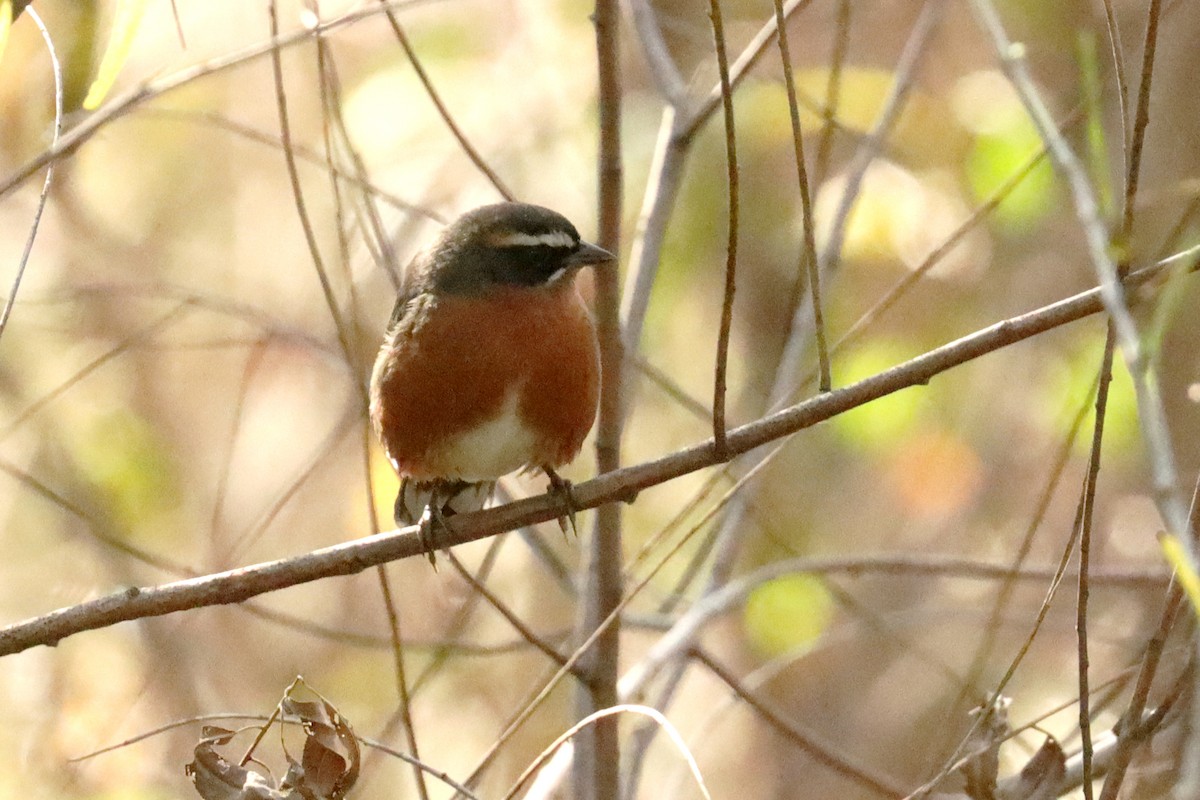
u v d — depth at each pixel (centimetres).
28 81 1276
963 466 1404
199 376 1471
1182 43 1252
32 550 1359
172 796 1209
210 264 1462
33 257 1409
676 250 1390
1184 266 604
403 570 1483
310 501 1477
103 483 1363
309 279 1438
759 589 1266
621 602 863
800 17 1444
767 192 1405
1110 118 1247
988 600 1374
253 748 705
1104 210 742
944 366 736
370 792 1408
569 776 1002
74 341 1426
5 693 1300
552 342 924
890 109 1072
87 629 747
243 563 1344
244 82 1434
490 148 1388
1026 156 1148
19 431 1364
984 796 742
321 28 854
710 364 1472
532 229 931
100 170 1417
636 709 685
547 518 822
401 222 1338
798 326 1059
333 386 1459
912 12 1412
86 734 1260
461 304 925
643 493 1444
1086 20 1316
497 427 936
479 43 1402
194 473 1460
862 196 1274
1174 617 677
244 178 1460
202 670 1388
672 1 1395
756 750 1482
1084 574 646
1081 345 1284
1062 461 812
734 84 1003
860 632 1323
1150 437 521
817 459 1475
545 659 1405
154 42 1370
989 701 750
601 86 923
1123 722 740
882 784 1005
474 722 1436
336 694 1420
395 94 1359
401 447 959
